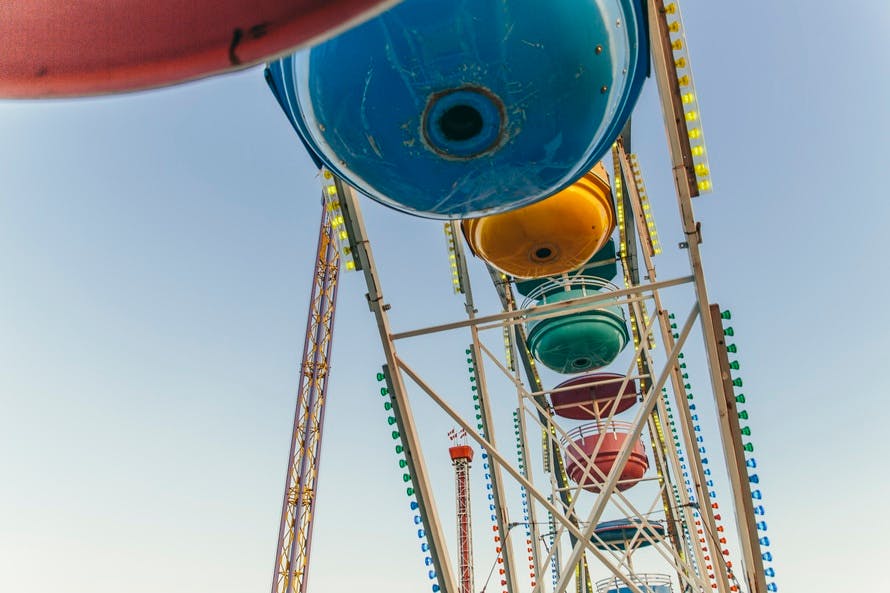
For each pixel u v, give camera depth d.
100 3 4.85
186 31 4.67
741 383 11.38
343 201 12.65
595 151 10.25
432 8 8.38
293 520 73.69
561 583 11.88
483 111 9.03
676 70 11.02
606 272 23.55
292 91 9.50
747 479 11.25
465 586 66.75
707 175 11.06
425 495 12.47
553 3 8.58
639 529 20.05
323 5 4.22
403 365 12.83
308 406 80.50
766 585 10.88
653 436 25.48
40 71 4.80
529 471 21.98
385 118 9.19
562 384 26.38
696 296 11.71
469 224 17.05
